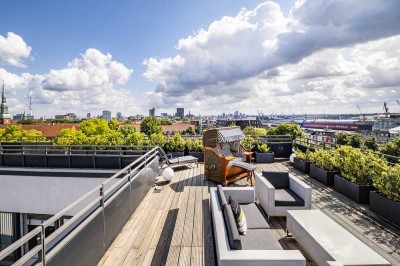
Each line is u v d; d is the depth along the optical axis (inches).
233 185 299.3
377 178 217.2
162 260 144.3
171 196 260.8
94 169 441.4
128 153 480.1
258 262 95.6
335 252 112.2
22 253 434.3
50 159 456.4
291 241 163.3
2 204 450.6
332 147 378.3
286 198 191.9
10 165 468.8
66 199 435.8
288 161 449.4
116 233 174.1
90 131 1764.3
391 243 158.2
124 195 193.8
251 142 459.2
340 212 210.4
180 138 487.5
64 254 108.3
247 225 143.6
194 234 167.2
